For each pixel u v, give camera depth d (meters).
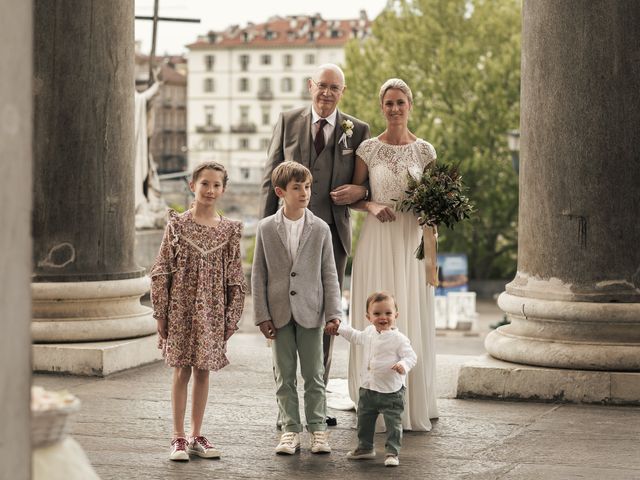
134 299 10.04
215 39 130.00
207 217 6.77
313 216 6.94
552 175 8.27
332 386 8.74
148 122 21.45
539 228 8.37
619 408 7.93
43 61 9.39
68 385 8.87
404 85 7.61
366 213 7.62
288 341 6.87
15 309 3.53
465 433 7.22
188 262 6.69
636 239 8.13
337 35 128.62
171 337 6.64
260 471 6.30
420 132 51.06
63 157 9.48
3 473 3.48
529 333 8.40
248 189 88.75
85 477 4.30
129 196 9.84
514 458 6.55
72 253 9.56
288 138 7.79
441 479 6.10
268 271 6.88
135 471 6.27
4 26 3.46
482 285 56.44
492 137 51.69
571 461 6.46
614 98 8.08
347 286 51.22
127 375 9.35
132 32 9.78
